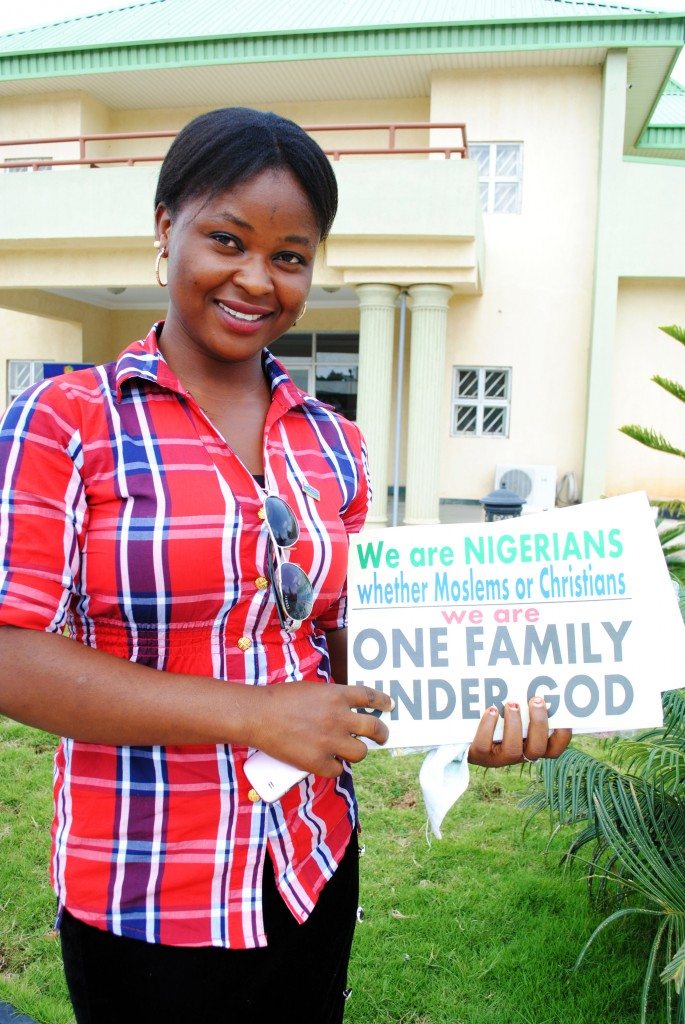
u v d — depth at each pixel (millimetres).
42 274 11516
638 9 12273
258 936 1229
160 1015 1253
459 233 10000
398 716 1435
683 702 2689
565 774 2740
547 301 12875
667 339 12812
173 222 1324
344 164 10070
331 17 13547
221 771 1239
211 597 1223
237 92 14141
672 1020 2596
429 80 13273
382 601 1467
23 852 3596
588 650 1460
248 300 1300
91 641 1255
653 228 12305
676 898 2521
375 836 3801
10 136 14773
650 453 12945
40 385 1211
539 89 12727
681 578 3348
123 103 14883
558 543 1483
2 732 5027
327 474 1462
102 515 1190
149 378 1240
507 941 3082
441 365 10906
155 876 1221
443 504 13258
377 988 2818
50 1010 2648
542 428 12984
